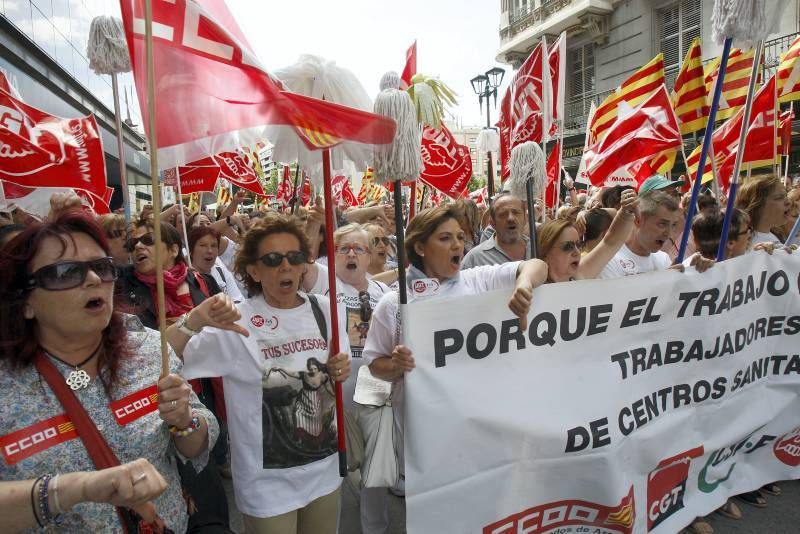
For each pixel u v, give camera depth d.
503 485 2.27
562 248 2.81
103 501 1.25
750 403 3.12
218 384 3.29
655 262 3.61
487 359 2.24
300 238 2.34
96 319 1.49
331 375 2.31
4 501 1.21
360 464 2.63
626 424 2.54
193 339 2.16
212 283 4.18
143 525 1.54
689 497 2.88
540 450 2.32
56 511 1.23
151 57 1.52
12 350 1.43
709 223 3.66
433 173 5.73
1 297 1.43
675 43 17.06
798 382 3.31
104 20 3.47
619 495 2.44
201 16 1.84
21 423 1.40
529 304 2.16
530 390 2.32
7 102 3.83
